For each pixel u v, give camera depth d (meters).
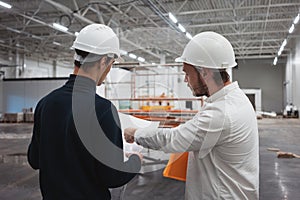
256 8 9.21
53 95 0.97
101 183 0.92
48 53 16.22
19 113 13.08
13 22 10.91
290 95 17.02
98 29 0.95
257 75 19.75
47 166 0.93
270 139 7.69
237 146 0.99
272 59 18.12
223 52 1.01
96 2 8.34
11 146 6.66
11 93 13.68
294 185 3.58
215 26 11.48
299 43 13.73
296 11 9.36
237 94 1.04
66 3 8.71
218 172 1.01
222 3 8.65
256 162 1.06
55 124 0.93
